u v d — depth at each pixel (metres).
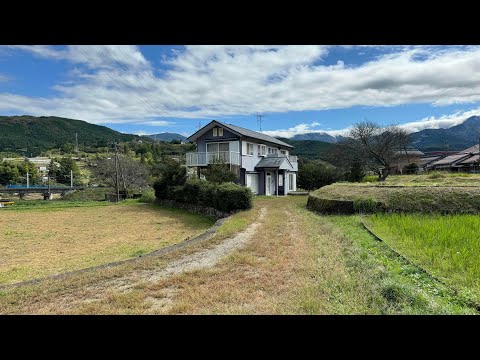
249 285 4.33
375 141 29.17
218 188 14.66
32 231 11.70
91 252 8.02
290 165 27.73
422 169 36.44
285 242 7.17
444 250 5.18
